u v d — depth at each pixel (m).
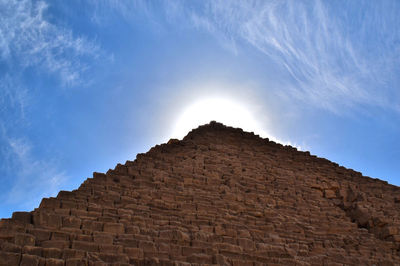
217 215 22.20
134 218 19.44
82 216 18.67
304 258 20.39
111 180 23.94
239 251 19.06
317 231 24.81
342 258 21.62
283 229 23.41
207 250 18.20
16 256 14.53
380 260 22.48
